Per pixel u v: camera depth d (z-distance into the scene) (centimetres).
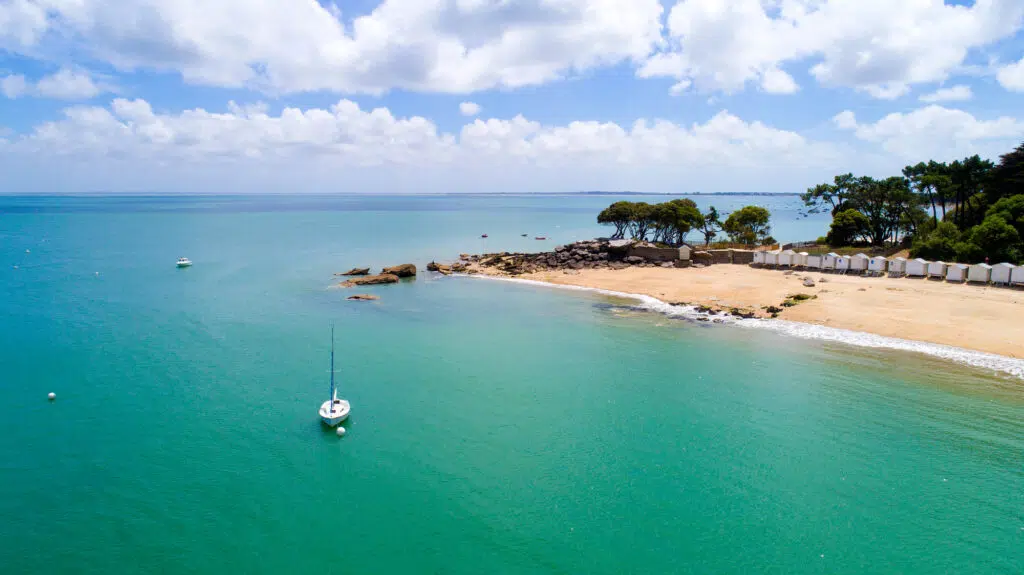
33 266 9188
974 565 2222
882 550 2311
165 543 2373
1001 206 7288
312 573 2212
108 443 3156
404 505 2633
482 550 2347
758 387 3869
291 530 2459
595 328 5369
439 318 5816
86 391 3847
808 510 2566
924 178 8281
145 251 11475
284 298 6775
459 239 14825
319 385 3975
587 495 2702
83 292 7056
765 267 7606
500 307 6316
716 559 2283
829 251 8688
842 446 3083
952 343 4494
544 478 2841
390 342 4959
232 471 2895
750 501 2638
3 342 4894
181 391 3856
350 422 3422
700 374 4125
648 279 7469
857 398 3647
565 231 17825
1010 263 6316
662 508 2600
